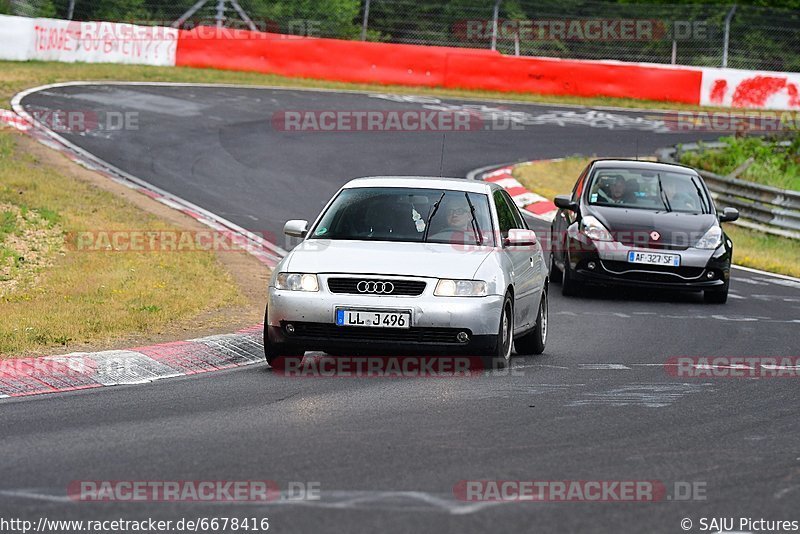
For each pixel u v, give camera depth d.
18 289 41.81
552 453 21.80
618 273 49.03
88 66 114.25
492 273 30.78
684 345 38.19
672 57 145.12
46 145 77.50
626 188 52.59
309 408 25.78
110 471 19.91
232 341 34.69
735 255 66.56
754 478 20.33
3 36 113.06
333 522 16.92
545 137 107.25
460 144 99.00
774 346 38.47
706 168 93.19
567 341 38.81
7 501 18.06
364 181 35.06
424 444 22.25
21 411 25.36
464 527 16.75
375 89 124.00
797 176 96.31
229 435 22.84
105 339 34.47
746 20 155.25
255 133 92.31
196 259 50.22
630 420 25.30
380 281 30.16
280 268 31.06
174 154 80.94
